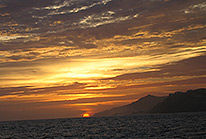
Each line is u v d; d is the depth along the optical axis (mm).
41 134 77312
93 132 76875
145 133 66188
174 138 54344
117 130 79188
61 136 69375
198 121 107625
